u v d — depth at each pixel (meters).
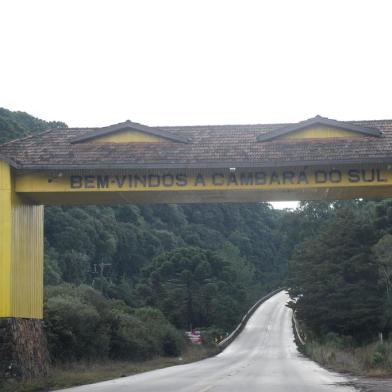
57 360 31.59
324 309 62.22
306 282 65.19
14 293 24.62
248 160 24.34
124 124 26.56
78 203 27.92
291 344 76.56
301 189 25.16
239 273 114.94
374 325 60.41
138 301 88.00
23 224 26.00
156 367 40.91
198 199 27.48
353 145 25.16
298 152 24.80
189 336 70.75
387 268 58.34
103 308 43.56
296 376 28.70
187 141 26.16
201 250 93.12
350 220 66.06
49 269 73.31
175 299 85.94
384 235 61.91
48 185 25.23
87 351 36.59
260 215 189.38
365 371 31.27
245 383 24.12
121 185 25.11
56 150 25.80
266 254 174.12
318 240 68.38
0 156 24.31
